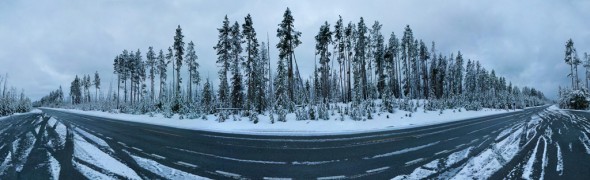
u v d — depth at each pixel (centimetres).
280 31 3284
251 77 3747
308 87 6394
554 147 927
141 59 6794
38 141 1180
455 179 599
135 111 4400
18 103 6438
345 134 1549
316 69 5562
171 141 1231
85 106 7688
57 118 2922
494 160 759
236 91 3619
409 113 3047
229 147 1073
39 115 3772
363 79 4575
